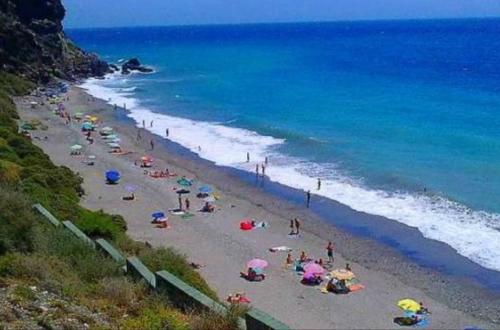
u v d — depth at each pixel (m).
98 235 28.98
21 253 19.28
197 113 78.94
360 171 49.06
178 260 25.48
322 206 41.91
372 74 115.12
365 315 26.61
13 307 13.71
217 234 36.94
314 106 80.12
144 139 64.06
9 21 102.44
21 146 48.69
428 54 164.38
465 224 37.12
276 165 52.06
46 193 34.12
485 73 112.56
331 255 33.06
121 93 99.81
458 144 56.00
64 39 124.75
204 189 44.94
